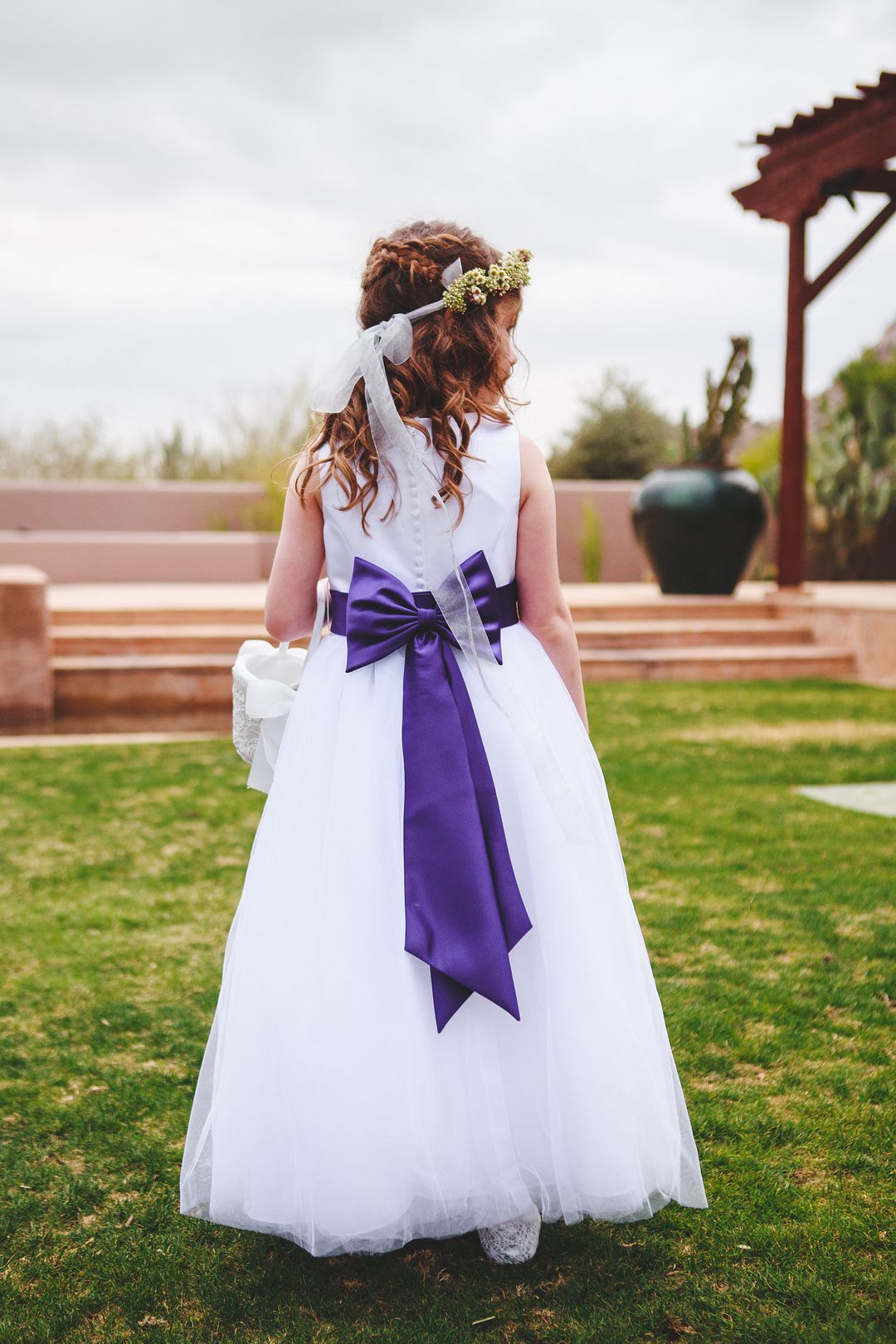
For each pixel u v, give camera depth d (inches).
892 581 601.6
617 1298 73.7
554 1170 69.7
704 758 242.4
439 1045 68.6
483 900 69.0
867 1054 108.3
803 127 359.3
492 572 74.5
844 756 244.8
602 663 361.1
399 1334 70.5
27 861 171.5
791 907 149.9
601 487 622.5
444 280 73.1
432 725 71.2
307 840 71.9
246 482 657.6
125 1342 70.6
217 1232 82.4
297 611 78.1
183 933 141.4
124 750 256.7
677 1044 110.4
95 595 439.8
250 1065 69.9
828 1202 84.4
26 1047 111.0
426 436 72.8
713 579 438.6
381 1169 66.1
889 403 591.5
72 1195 86.7
